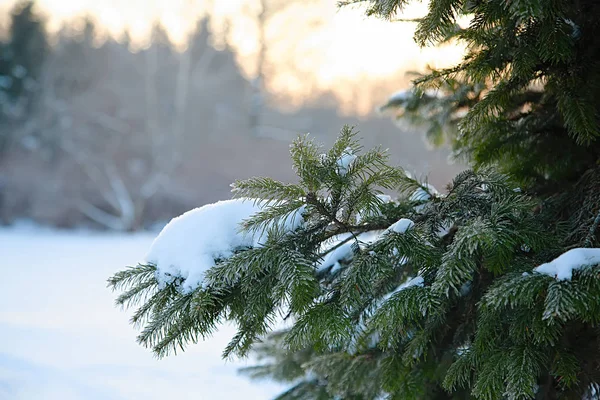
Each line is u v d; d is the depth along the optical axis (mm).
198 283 1251
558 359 1204
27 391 3311
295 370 1757
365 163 1248
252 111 17891
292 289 1192
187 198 16875
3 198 15523
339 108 17000
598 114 1290
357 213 1292
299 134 1255
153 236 14883
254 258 1229
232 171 17234
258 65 17578
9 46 17109
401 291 1206
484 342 1221
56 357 4000
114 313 5500
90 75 17734
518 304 1196
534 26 1252
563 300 1095
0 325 4922
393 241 1230
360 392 1477
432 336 1361
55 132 16344
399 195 1391
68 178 16266
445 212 1279
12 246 11648
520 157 1412
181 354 4121
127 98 17312
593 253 1129
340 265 1379
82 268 8578
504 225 1206
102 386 3404
